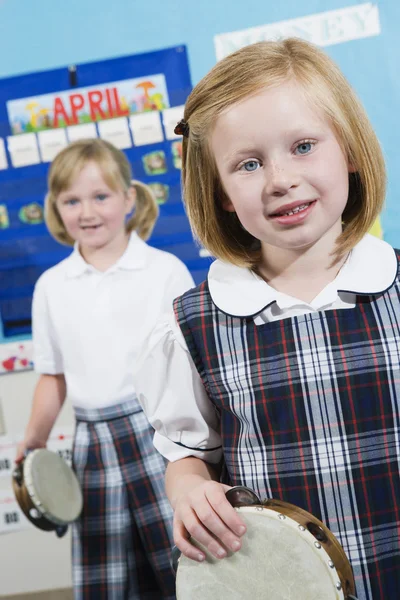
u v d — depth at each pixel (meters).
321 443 0.77
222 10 1.88
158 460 1.66
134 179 1.92
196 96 0.79
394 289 0.79
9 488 2.04
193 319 0.85
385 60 1.86
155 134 1.92
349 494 0.76
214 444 0.88
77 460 1.68
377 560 0.76
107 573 1.64
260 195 0.73
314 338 0.78
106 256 1.78
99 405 1.68
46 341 1.79
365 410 0.77
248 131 0.72
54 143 1.94
